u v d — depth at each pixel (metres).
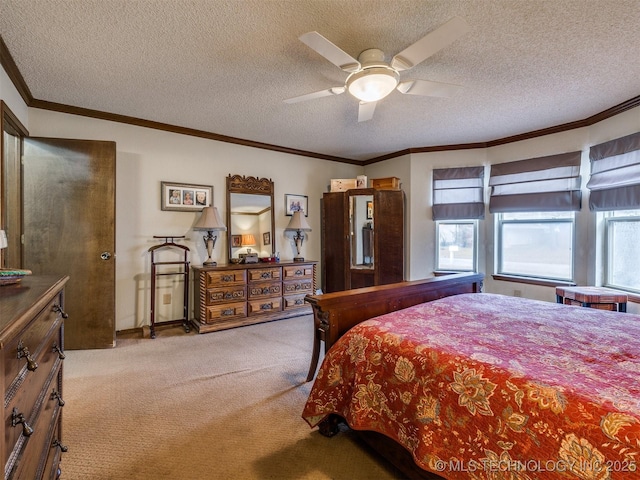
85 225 3.03
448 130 3.88
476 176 4.39
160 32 1.98
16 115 2.62
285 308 4.08
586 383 1.06
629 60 2.30
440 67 2.41
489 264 4.36
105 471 1.50
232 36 2.02
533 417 1.00
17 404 0.76
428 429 1.21
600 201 3.27
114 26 1.92
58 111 3.12
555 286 3.72
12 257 2.78
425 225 4.68
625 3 1.72
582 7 1.75
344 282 4.67
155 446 1.68
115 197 3.13
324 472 1.51
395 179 4.66
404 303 2.29
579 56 2.25
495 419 1.07
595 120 3.38
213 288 3.57
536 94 2.87
